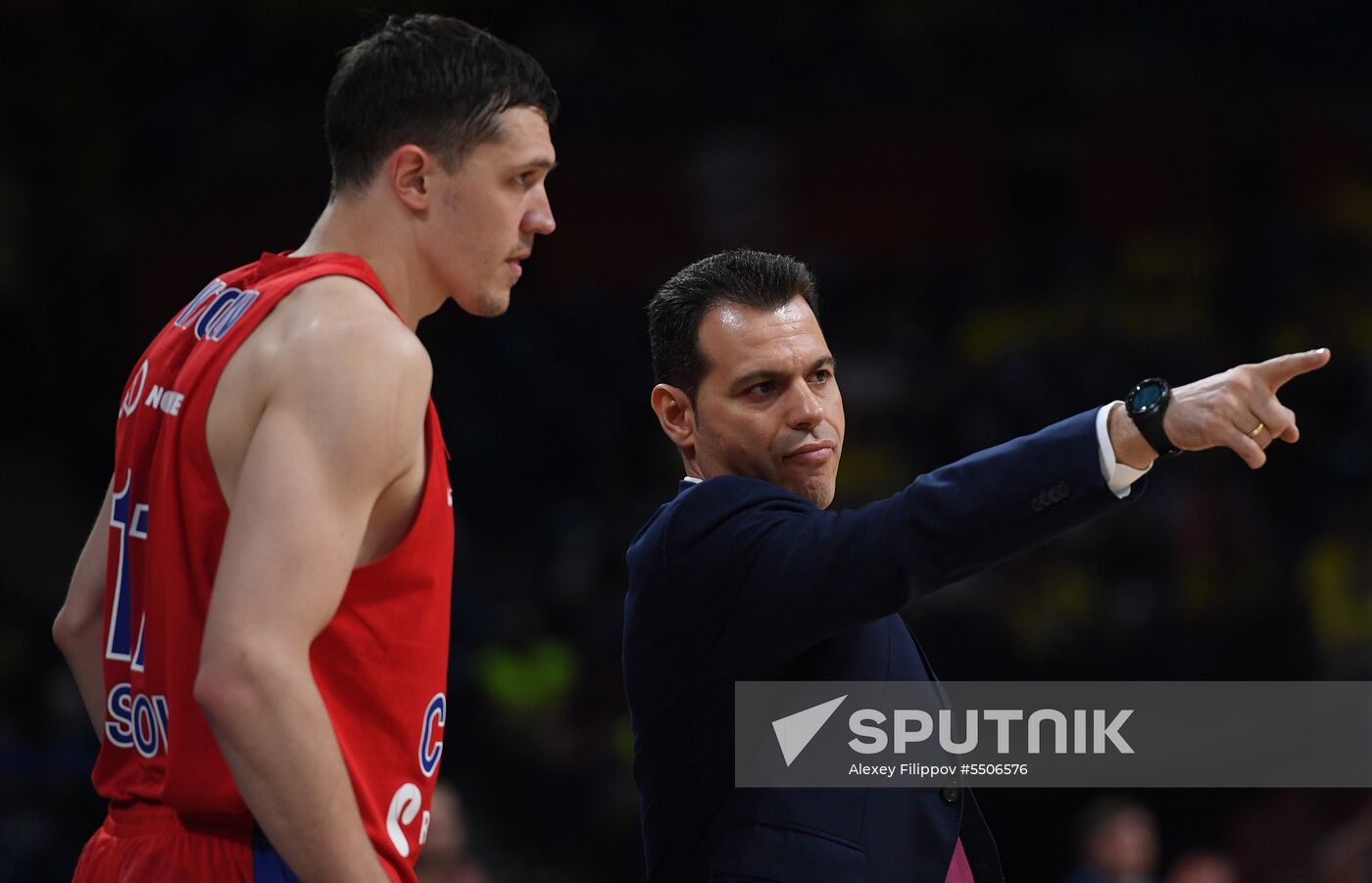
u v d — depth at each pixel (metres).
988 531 7.50
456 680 34.25
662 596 8.66
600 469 44.06
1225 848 28.08
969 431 42.53
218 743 6.87
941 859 8.66
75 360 48.53
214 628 6.83
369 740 7.64
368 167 7.97
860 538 7.74
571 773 31.70
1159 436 7.31
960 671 31.77
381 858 7.62
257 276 8.06
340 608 7.47
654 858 9.20
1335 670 31.39
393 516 7.61
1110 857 24.31
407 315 8.12
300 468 7.02
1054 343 46.84
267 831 6.88
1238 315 48.56
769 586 8.04
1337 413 43.69
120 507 8.09
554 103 8.31
